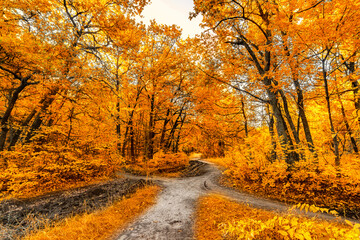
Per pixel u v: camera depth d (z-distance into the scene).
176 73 17.98
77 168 9.47
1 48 7.29
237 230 3.07
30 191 7.64
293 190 7.33
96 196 7.61
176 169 16.72
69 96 10.11
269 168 8.24
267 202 6.68
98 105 11.91
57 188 8.39
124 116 16.33
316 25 6.14
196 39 9.95
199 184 10.45
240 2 7.98
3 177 7.40
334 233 2.12
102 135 12.06
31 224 4.93
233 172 10.48
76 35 10.98
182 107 18.22
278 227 2.75
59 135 10.53
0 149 9.10
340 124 8.96
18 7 9.19
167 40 16.23
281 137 8.53
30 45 7.70
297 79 9.01
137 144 22.50
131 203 6.82
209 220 5.22
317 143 11.70
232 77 12.03
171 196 8.05
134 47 12.88
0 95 11.48
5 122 9.19
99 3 10.99
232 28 9.09
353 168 7.11
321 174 6.90
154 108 17.12
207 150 27.41
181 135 21.25
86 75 10.27
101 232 4.66
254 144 9.23
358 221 4.89
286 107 10.22
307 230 2.27
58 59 9.19
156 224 5.19
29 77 9.16
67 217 5.53
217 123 18.34
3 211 5.75
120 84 15.02
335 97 8.39
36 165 8.63
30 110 12.80
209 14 7.14
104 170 11.66
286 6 6.38
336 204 6.04
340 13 5.82
